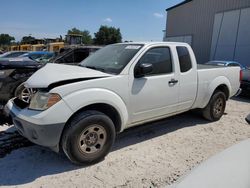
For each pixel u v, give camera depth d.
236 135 5.30
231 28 19.81
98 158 3.89
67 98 3.53
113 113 4.12
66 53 9.97
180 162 4.04
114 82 3.97
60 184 3.37
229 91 6.36
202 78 5.53
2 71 5.70
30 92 4.05
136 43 4.73
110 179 3.51
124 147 4.55
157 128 5.59
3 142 4.58
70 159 3.68
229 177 1.92
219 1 21.02
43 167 3.78
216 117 6.18
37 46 33.22
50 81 3.60
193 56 5.35
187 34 25.55
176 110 5.09
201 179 1.99
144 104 4.40
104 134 3.90
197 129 5.60
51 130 3.45
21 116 3.65
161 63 4.71
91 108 3.89
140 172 3.71
